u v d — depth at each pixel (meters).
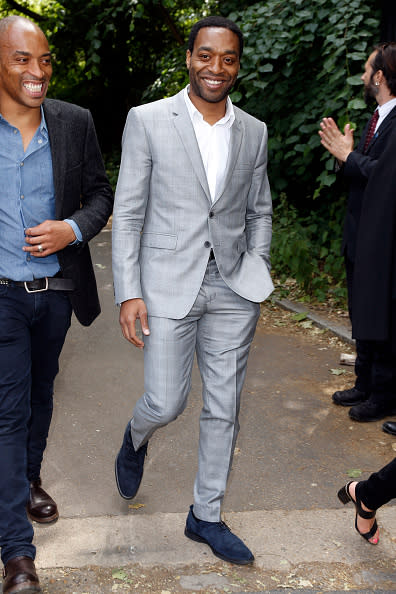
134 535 2.92
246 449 3.76
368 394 4.28
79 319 2.82
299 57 7.73
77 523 3.00
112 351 5.24
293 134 8.05
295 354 5.29
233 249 2.75
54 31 15.37
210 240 2.67
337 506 3.21
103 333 5.66
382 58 3.76
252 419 4.14
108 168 16.14
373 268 3.72
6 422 2.53
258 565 2.75
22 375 2.57
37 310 2.59
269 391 4.57
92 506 3.16
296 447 3.79
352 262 4.06
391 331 3.81
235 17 8.17
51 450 3.68
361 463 3.63
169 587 2.60
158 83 11.47
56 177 2.55
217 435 2.76
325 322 5.93
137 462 3.05
